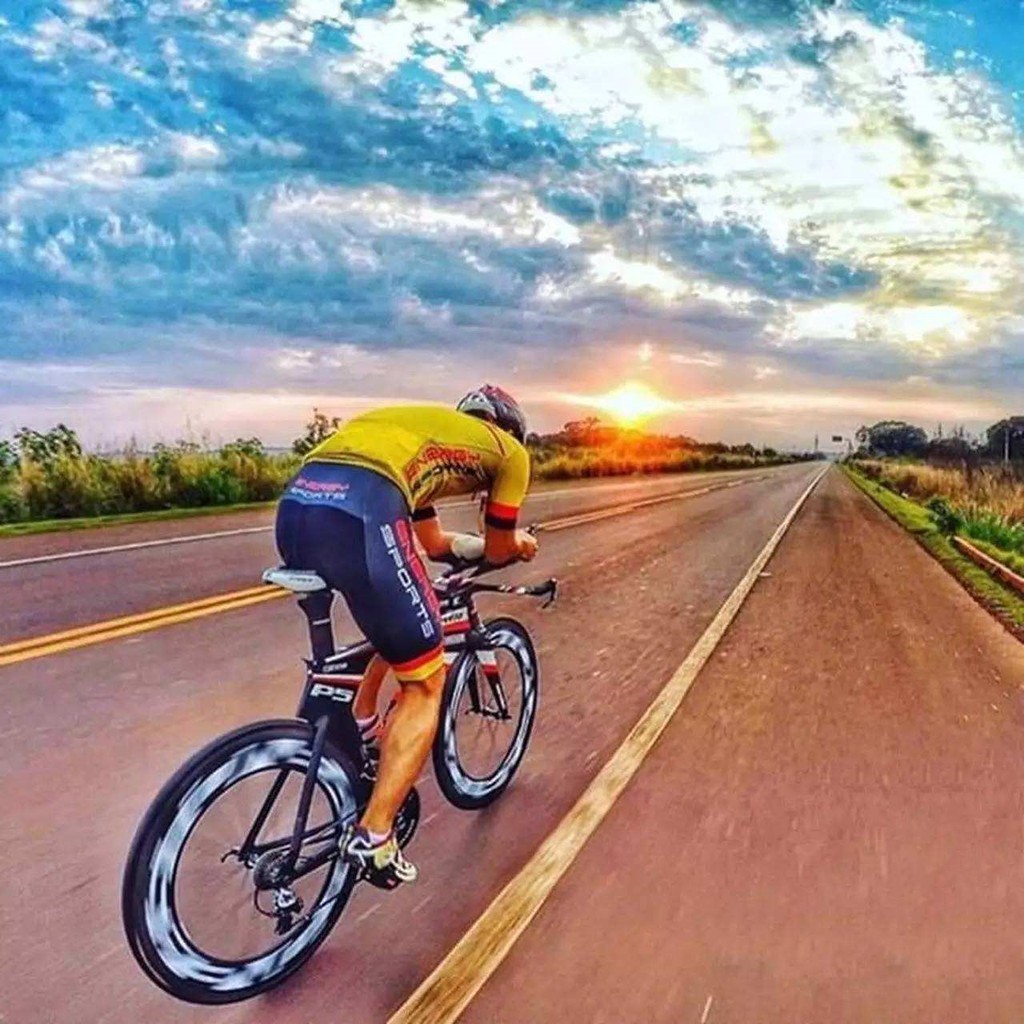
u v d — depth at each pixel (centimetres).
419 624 277
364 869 266
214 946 246
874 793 392
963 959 266
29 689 505
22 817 352
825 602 869
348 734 283
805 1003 244
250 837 252
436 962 263
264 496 1622
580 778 405
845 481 5103
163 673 546
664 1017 237
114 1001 245
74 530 1148
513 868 319
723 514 2009
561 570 1047
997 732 480
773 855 330
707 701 527
